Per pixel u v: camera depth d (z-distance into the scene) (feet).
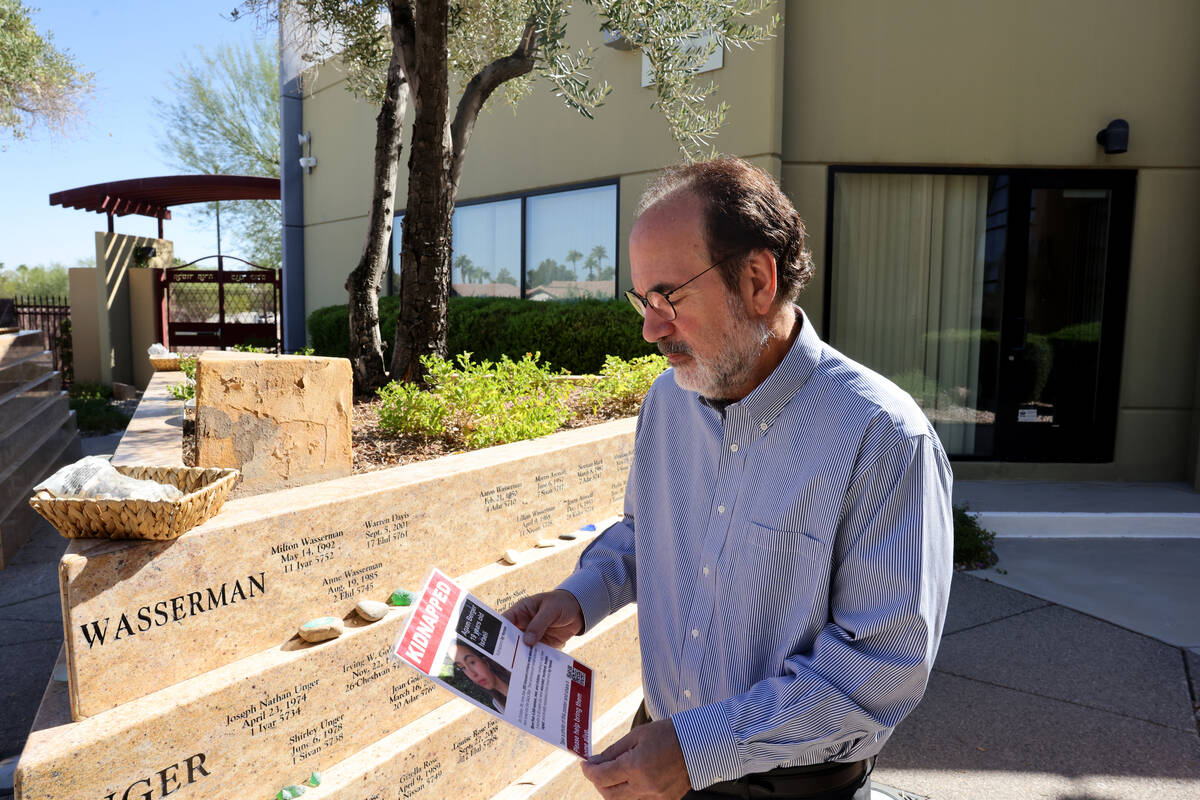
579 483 10.24
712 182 4.50
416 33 16.17
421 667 4.51
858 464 4.42
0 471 18.60
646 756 4.19
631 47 26.45
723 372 4.61
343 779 6.43
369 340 19.54
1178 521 20.17
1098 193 24.21
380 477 7.90
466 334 29.60
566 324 26.58
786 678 4.32
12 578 17.08
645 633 5.65
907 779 9.84
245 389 9.61
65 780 4.89
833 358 4.82
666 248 4.46
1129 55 23.49
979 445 25.09
